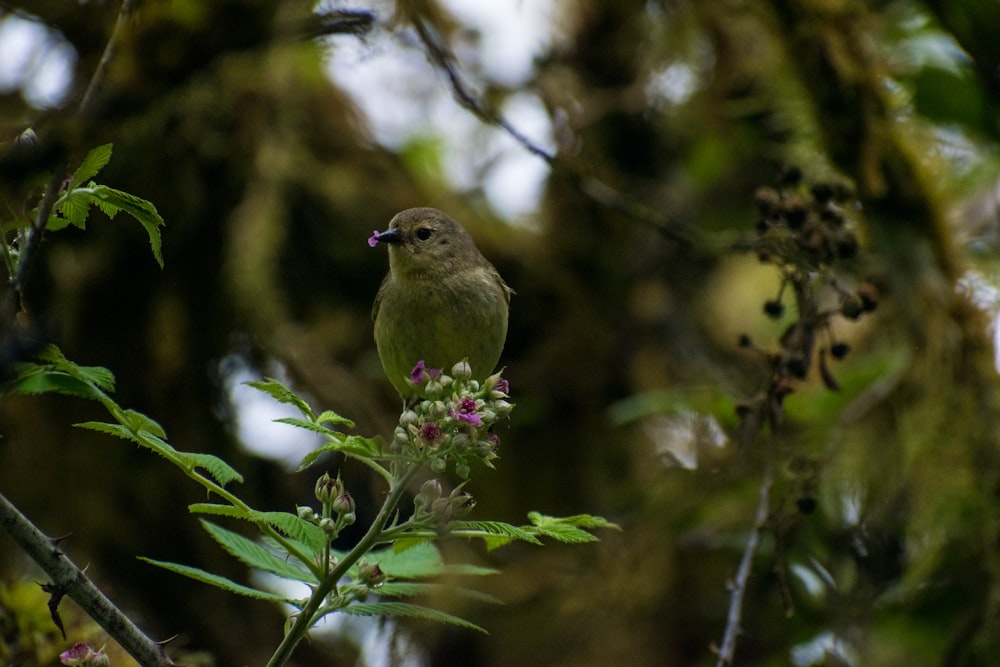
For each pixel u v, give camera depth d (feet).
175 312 36.19
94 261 35.96
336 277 38.68
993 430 29.66
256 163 36.24
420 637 34.14
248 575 36.37
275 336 34.47
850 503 31.24
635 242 41.24
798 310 24.95
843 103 30.35
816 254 25.23
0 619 20.86
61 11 28.35
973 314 30.42
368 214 38.40
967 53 33.99
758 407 24.50
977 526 29.22
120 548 34.99
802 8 30.12
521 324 41.04
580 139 40.50
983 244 34.22
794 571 32.55
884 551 30.40
